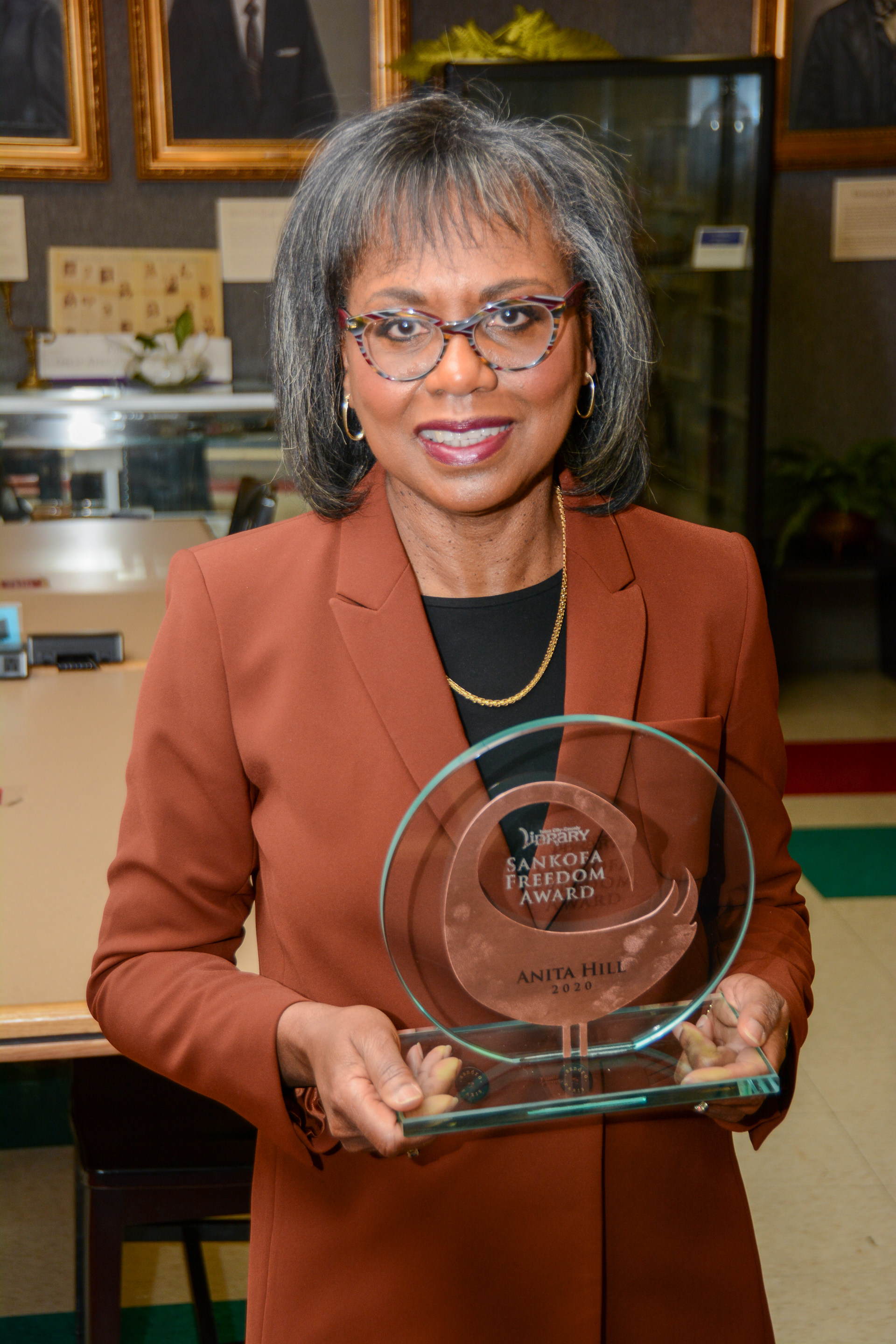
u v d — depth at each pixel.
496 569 0.85
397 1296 0.83
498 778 0.81
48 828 1.63
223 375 4.34
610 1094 0.72
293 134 4.39
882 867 3.41
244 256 4.52
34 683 2.36
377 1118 0.69
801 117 4.50
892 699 4.83
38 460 3.84
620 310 0.82
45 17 4.23
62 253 4.44
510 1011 0.74
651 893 0.74
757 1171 2.25
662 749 0.74
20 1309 1.98
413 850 0.74
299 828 0.81
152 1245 2.14
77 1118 1.51
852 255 4.67
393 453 0.78
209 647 0.84
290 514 3.26
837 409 4.81
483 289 0.74
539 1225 0.82
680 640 0.87
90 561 3.35
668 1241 0.86
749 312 3.95
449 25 4.35
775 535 4.77
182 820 0.84
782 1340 1.88
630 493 0.89
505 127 0.77
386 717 0.81
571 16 4.39
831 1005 2.76
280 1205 0.86
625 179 0.84
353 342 0.77
